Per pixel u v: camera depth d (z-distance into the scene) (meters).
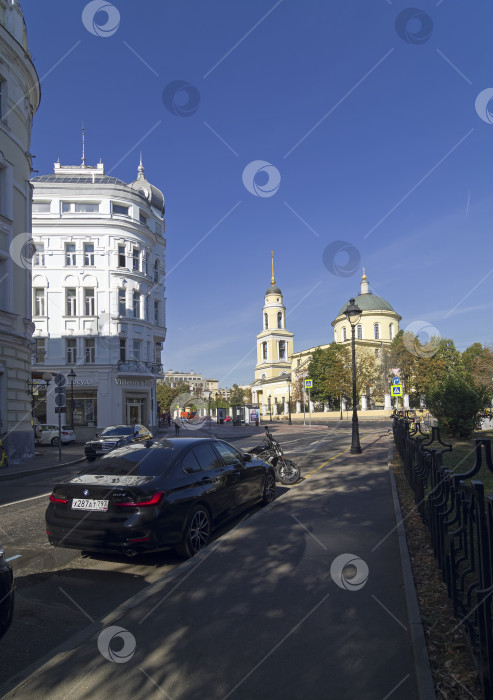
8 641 3.73
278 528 6.62
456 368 18.86
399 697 2.83
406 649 3.37
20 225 19.73
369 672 3.10
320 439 25.81
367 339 69.62
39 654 3.53
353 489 9.41
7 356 18.27
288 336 83.81
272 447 10.63
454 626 3.55
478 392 18.05
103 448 18.69
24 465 17.22
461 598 3.64
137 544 5.07
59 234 35.34
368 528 6.50
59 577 5.21
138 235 37.75
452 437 18.22
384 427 39.06
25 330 19.81
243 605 4.16
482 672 2.62
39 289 35.38
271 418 71.94
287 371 82.94
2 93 18.83
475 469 3.32
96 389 35.00
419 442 7.06
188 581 4.76
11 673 3.26
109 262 35.75
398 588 4.43
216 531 6.80
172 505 5.40
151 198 42.19
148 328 38.47
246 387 98.69
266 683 3.01
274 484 8.61
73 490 5.46
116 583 5.01
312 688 2.95
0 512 8.91
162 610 4.11
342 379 58.53
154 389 39.47
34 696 2.96
